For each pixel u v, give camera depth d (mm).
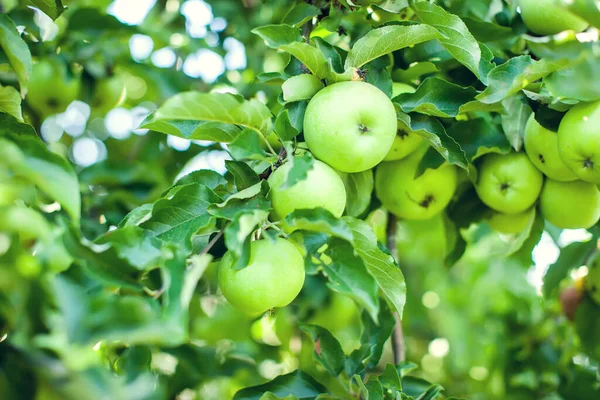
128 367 938
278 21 1291
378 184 1128
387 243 1205
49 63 1227
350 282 953
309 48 970
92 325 832
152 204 972
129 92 1467
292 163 930
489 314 1486
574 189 1099
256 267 940
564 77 1000
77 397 854
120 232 892
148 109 1452
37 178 880
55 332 853
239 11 1396
